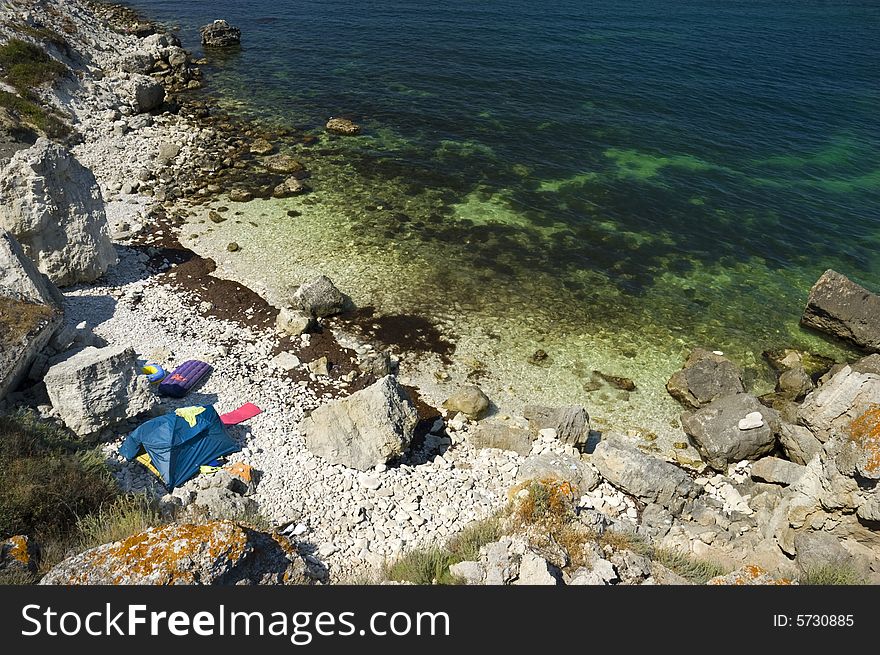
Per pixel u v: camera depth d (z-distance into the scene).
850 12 99.75
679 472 23.47
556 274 36.91
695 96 63.19
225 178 44.28
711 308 35.09
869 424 18.41
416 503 22.23
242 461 23.08
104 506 18.50
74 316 29.50
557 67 69.62
